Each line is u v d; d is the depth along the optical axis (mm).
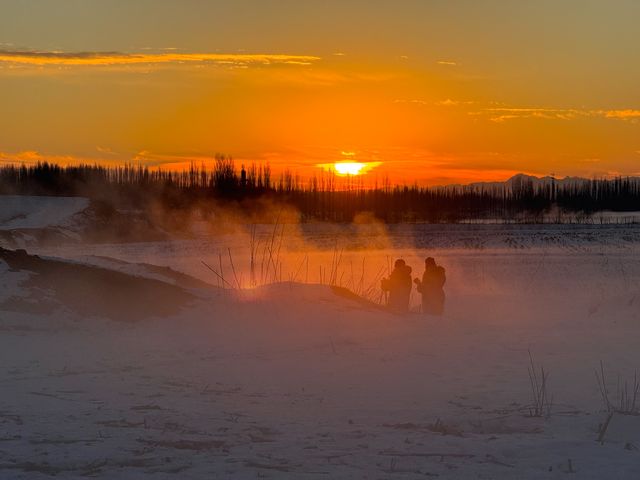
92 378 11938
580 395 10977
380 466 6867
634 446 7727
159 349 14828
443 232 95250
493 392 11180
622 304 22359
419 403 10336
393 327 18000
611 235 84438
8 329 15938
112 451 7160
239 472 6516
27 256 19125
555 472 6711
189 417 9070
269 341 15992
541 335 17656
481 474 6617
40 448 7230
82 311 17234
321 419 9188
